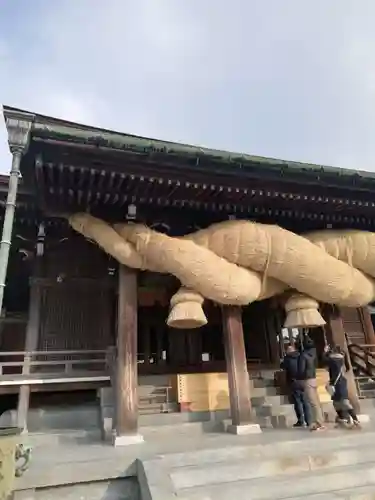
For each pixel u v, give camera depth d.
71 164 6.52
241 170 7.36
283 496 4.88
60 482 5.03
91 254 10.80
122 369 7.27
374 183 8.35
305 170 7.66
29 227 10.21
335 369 8.25
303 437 6.55
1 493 4.55
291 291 8.88
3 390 8.53
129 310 7.70
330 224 9.64
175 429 7.79
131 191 7.54
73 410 8.88
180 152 6.76
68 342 9.98
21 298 12.68
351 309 14.15
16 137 6.09
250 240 8.05
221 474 5.21
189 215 8.57
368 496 4.94
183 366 14.14
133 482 5.32
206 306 14.31
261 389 9.88
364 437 6.59
